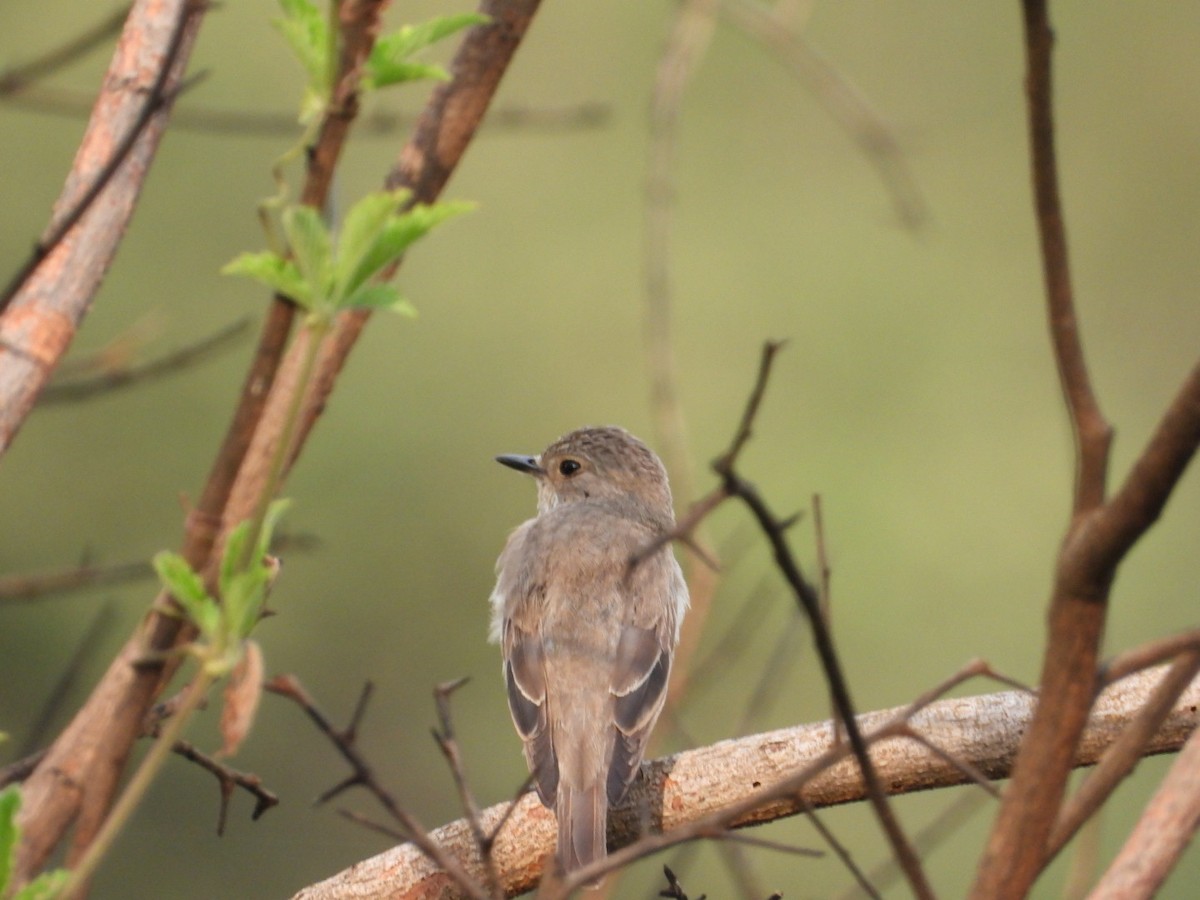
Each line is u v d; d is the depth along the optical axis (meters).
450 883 5.97
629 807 6.09
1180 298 19.83
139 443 16.19
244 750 15.68
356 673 16.84
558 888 3.33
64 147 16.36
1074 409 3.11
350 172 17.44
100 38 6.48
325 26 2.91
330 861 15.35
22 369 3.90
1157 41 20.34
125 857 14.56
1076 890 4.60
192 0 3.58
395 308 2.87
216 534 2.90
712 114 18.75
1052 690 3.07
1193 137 20.19
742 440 2.85
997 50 19.34
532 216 18.55
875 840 14.22
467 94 4.84
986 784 3.24
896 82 19.41
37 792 2.98
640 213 18.69
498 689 16.91
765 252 18.56
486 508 17.56
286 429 2.84
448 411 17.75
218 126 7.79
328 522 17.17
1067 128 20.20
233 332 6.88
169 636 2.99
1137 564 17.58
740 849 6.02
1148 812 3.19
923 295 18.66
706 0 8.80
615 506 9.45
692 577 7.39
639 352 18.16
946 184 19.03
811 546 17.22
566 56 18.86
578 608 8.15
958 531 17.75
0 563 15.52
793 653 7.47
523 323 18.16
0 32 15.63
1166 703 3.23
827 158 18.86
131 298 16.39
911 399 18.34
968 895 3.11
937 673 17.11
